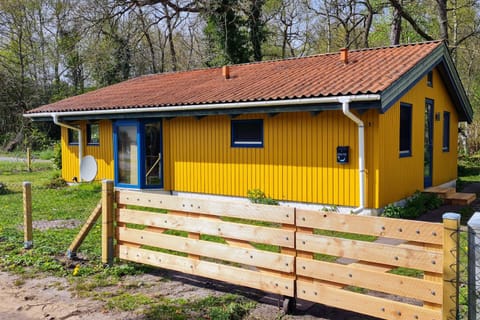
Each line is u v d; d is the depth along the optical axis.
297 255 4.43
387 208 9.07
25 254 6.61
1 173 19.69
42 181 16.36
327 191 9.57
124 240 5.96
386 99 8.40
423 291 3.66
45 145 31.03
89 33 24.11
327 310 4.60
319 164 9.66
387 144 9.23
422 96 11.16
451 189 11.45
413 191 10.73
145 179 12.68
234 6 22.83
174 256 5.43
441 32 19.34
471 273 3.37
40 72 34.91
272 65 13.66
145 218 5.71
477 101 24.81
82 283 5.49
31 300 4.99
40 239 7.52
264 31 24.52
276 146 10.28
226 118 11.08
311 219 4.32
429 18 23.58
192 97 11.43
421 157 11.21
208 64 25.23
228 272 4.93
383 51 11.77
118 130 13.29
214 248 5.04
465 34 25.02
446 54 11.66
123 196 5.96
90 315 4.55
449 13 25.55
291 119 10.02
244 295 5.04
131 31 27.00
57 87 35.03
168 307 4.69
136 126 12.75
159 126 12.46
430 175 12.05
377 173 8.93
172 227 5.43
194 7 24.25
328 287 4.22
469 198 10.68
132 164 13.01
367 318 4.38
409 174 10.45
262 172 10.54
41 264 6.17
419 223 3.69
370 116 8.95
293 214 4.44
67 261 6.28
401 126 10.09
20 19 33.12
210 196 11.55
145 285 5.42
